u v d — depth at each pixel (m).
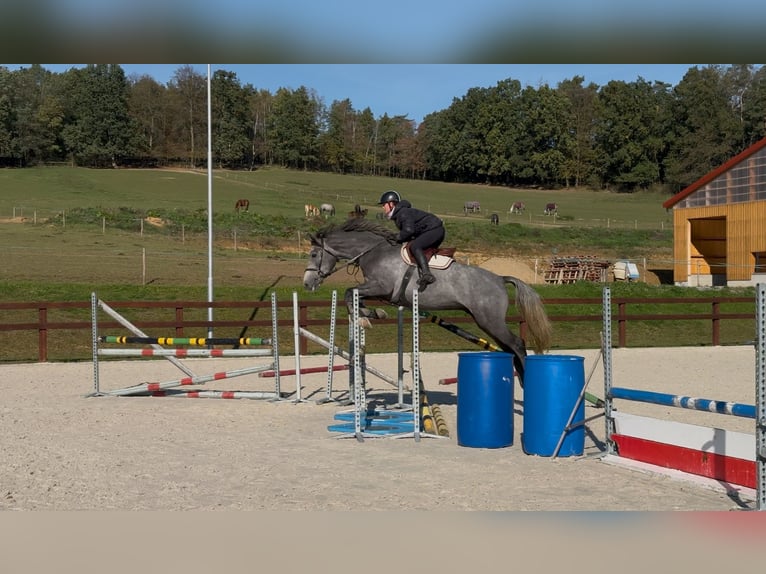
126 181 80.56
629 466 6.43
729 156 99.06
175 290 21.67
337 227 9.15
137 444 7.39
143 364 15.57
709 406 5.67
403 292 8.66
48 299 20.14
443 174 121.38
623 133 105.06
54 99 97.38
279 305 17.31
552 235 46.53
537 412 7.02
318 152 118.19
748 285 32.34
